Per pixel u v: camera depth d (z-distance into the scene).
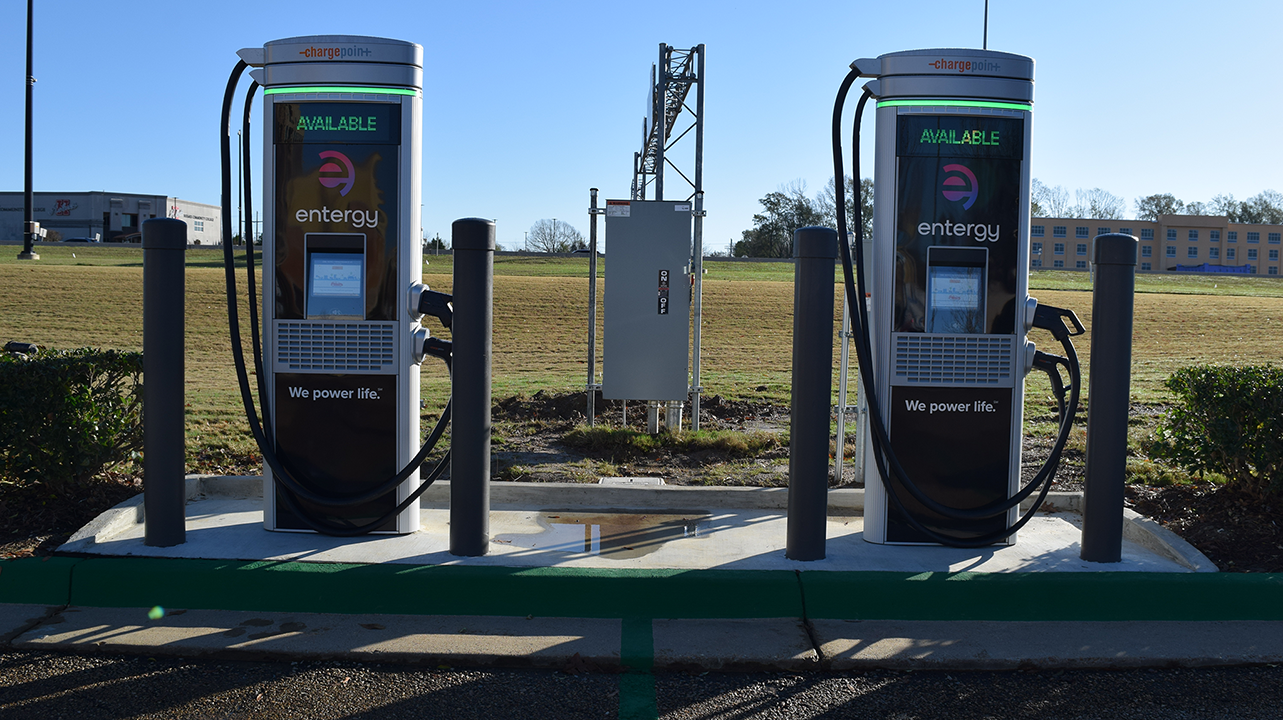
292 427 4.77
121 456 5.40
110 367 5.35
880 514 4.78
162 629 3.86
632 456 6.98
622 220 7.56
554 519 5.27
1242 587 4.17
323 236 4.70
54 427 4.96
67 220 77.31
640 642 3.79
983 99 4.67
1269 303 29.23
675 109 11.64
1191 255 92.81
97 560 4.28
